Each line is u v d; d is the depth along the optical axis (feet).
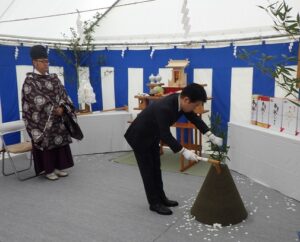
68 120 10.71
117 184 10.21
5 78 13.08
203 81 13.12
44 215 8.10
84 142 13.51
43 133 10.08
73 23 14.70
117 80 15.28
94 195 9.34
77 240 6.91
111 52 15.17
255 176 10.16
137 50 14.52
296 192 8.64
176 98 7.23
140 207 8.49
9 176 11.14
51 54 14.65
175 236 7.00
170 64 12.50
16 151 10.25
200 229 7.25
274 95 11.23
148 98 12.10
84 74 15.84
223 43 12.36
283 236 6.89
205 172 11.15
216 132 9.86
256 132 9.87
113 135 13.93
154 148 7.93
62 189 9.84
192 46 13.15
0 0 12.12
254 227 7.30
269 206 8.36
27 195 9.39
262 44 11.29
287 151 8.75
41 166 10.78
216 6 12.44
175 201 8.54
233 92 12.41
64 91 10.71
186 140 13.74
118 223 7.63
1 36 12.60
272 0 10.67
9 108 13.32
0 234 7.21
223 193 7.38
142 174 7.92
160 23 13.80
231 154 11.20
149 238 6.94
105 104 15.84
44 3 13.12
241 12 11.82
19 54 13.43
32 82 9.95
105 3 14.34
